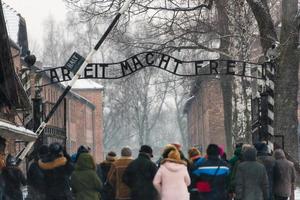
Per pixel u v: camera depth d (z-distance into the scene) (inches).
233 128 1536.7
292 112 1268.5
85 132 4146.2
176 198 711.7
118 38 1524.4
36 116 1000.2
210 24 1528.1
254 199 753.6
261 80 1090.7
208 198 759.7
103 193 856.9
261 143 868.6
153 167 773.9
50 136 1034.1
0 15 890.7
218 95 2984.7
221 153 826.8
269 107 1042.1
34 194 794.2
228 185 799.7
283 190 861.2
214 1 1459.2
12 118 1018.1
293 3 1269.7
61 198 793.6
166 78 3262.8
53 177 792.3
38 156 882.1
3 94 976.9
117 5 1321.4
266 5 1279.5
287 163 868.0
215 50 1494.8
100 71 1179.9
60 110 2145.7
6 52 912.3
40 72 1031.6
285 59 1262.3
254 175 757.9
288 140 1261.1
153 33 1528.1
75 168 767.7
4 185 752.3
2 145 836.0
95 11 1405.0
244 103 1526.8
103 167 893.8
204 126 3245.6
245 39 1497.3
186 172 724.7
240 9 1491.1
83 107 4089.6
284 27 1268.5
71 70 1005.8
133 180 771.4
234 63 1092.5
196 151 828.6
